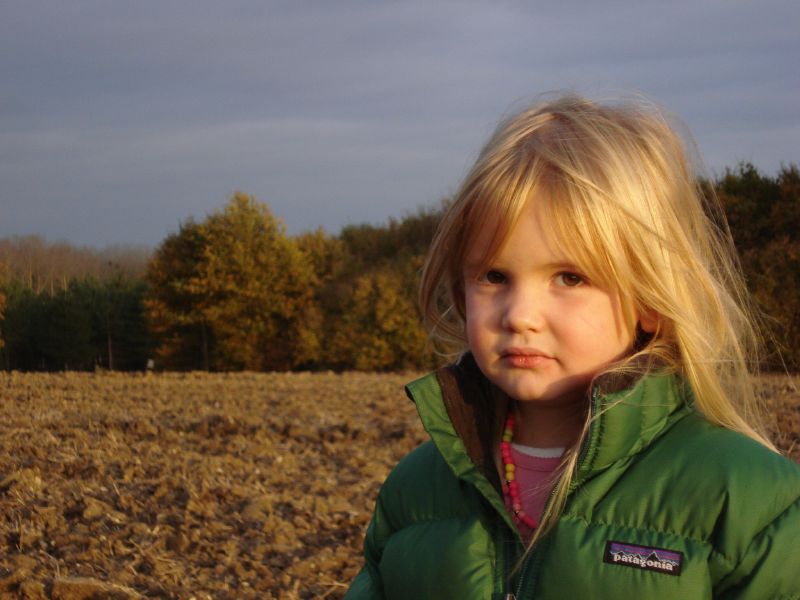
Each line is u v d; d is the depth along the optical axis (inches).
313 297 1574.8
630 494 65.8
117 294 1877.5
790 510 63.1
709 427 68.2
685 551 62.8
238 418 468.8
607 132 69.6
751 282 804.0
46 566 213.6
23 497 278.7
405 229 1738.4
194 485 297.0
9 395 661.3
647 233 67.1
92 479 313.7
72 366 1834.4
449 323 79.7
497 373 70.2
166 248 1567.4
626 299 68.3
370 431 433.4
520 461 74.4
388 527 80.4
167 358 1581.0
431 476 78.4
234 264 1514.5
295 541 238.8
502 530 72.5
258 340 1542.8
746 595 61.5
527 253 67.1
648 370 67.3
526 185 66.7
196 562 221.8
